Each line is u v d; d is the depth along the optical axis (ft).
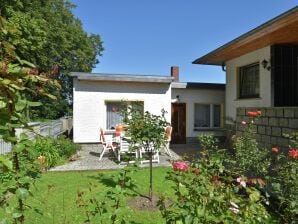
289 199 11.36
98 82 43.45
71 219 15.26
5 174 6.11
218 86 50.70
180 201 7.48
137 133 19.89
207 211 7.18
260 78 35.24
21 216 6.72
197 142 50.52
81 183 23.24
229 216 7.14
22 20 63.21
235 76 41.34
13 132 5.78
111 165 31.42
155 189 21.39
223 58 42.16
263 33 27.43
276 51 32.60
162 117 21.09
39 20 77.30
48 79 6.16
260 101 35.22
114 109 43.16
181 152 40.47
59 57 102.06
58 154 32.65
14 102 5.48
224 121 45.98
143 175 26.30
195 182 7.82
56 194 19.98
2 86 5.17
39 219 14.98
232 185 8.55
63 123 61.46
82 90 43.09
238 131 33.12
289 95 33.19
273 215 11.11
